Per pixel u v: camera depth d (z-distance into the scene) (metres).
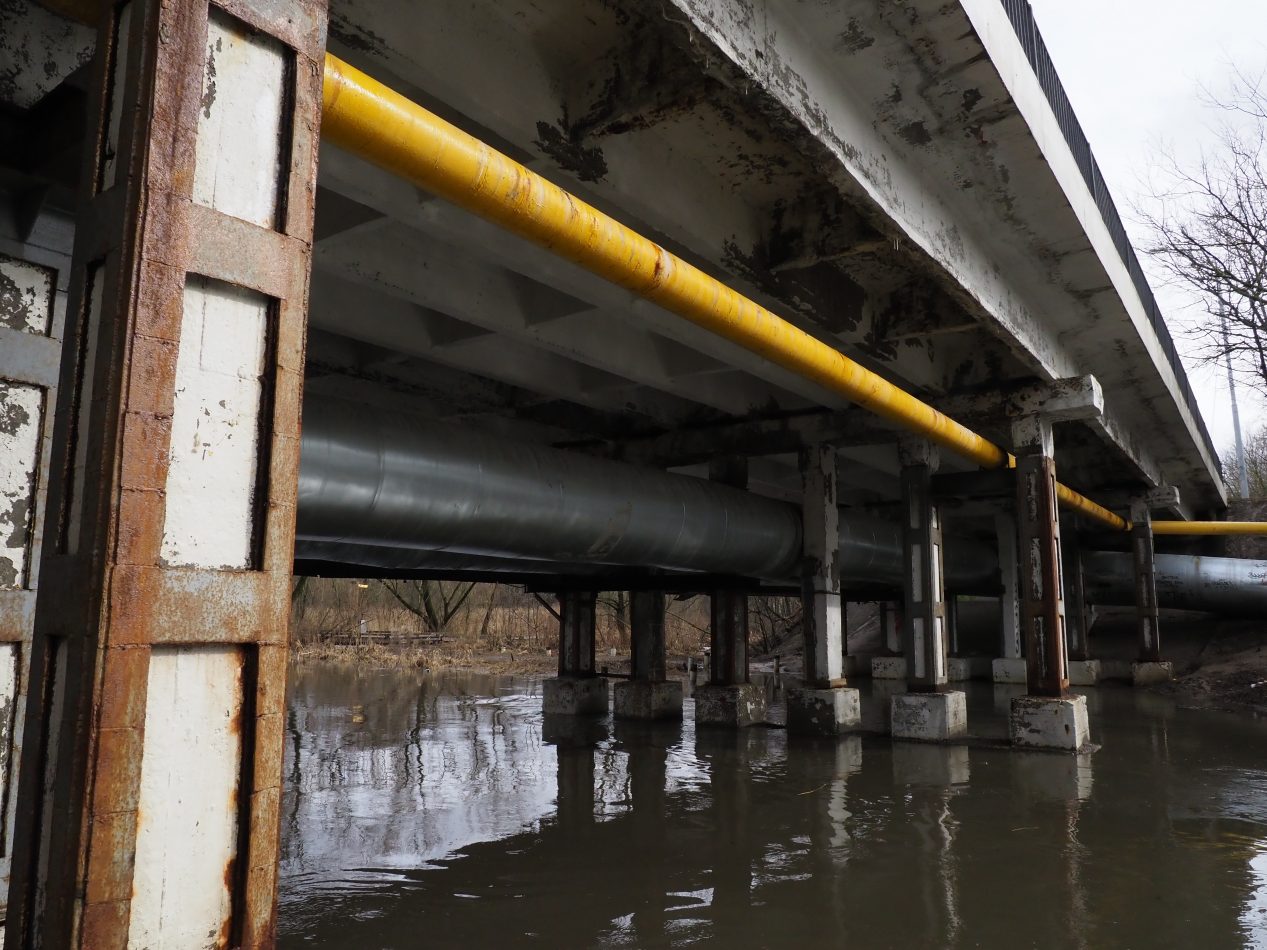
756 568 11.45
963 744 10.95
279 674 2.63
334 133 3.46
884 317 9.21
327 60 3.31
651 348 9.93
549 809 7.54
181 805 2.41
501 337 9.58
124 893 2.24
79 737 2.21
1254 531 18.47
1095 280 9.28
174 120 2.46
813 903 5.23
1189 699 16.67
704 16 4.46
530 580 13.68
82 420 2.44
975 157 6.93
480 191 4.02
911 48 5.64
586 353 9.02
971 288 7.86
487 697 16.52
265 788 2.57
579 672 14.07
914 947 4.60
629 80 5.29
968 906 5.19
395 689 18.03
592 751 10.45
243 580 2.54
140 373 2.33
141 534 2.31
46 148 3.98
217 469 2.56
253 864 2.52
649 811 7.48
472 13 4.88
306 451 6.47
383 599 38.34
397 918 4.99
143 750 2.31
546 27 5.20
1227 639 21.41
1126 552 20.86
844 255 7.13
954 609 23.11
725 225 6.95
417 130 3.66
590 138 5.47
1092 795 8.13
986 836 6.71
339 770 9.16
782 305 7.78
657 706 13.38
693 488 10.17
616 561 9.63
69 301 2.52
